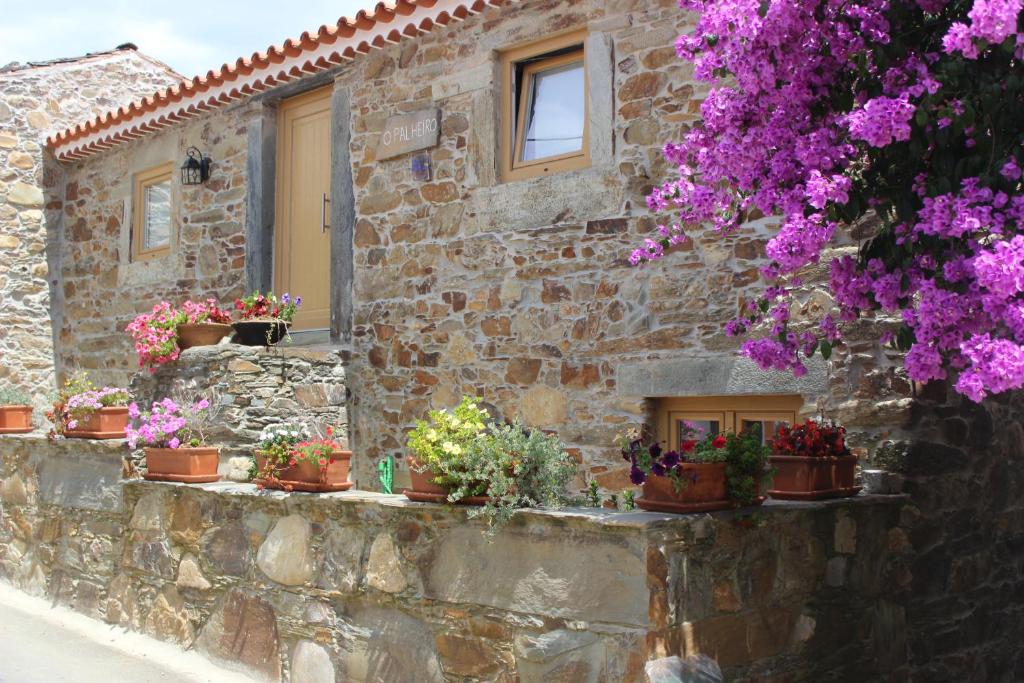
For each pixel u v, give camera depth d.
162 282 8.97
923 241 3.36
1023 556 5.68
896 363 4.88
